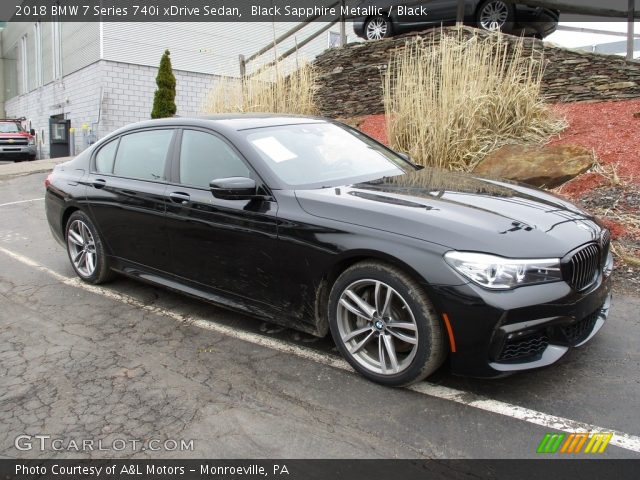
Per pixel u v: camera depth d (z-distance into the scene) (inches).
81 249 204.4
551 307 109.0
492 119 289.9
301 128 168.7
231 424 111.6
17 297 190.5
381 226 120.1
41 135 1050.7
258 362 138.0
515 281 107.7
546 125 294.4
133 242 177.0
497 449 101.7
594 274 123.7
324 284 131.2
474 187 143.6
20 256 245.1
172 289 168.4
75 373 134.1
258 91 400.2
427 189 139.6
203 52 809.5
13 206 370.3
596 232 126.4
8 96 1414.9
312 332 137.0
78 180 198.7
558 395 118.8
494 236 111.8
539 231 116.4
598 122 291.9
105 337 155.1
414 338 117.1
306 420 112.3
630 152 253.1
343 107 431.5
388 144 297.1
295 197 135.6
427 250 112.9
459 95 276.5
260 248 138.6
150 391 125.0
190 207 154.0
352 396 120.7
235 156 150.1
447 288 109.8
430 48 322.3
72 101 850.1
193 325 162.4
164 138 172.2
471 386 123.3
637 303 165.6
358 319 128.7
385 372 122.6
